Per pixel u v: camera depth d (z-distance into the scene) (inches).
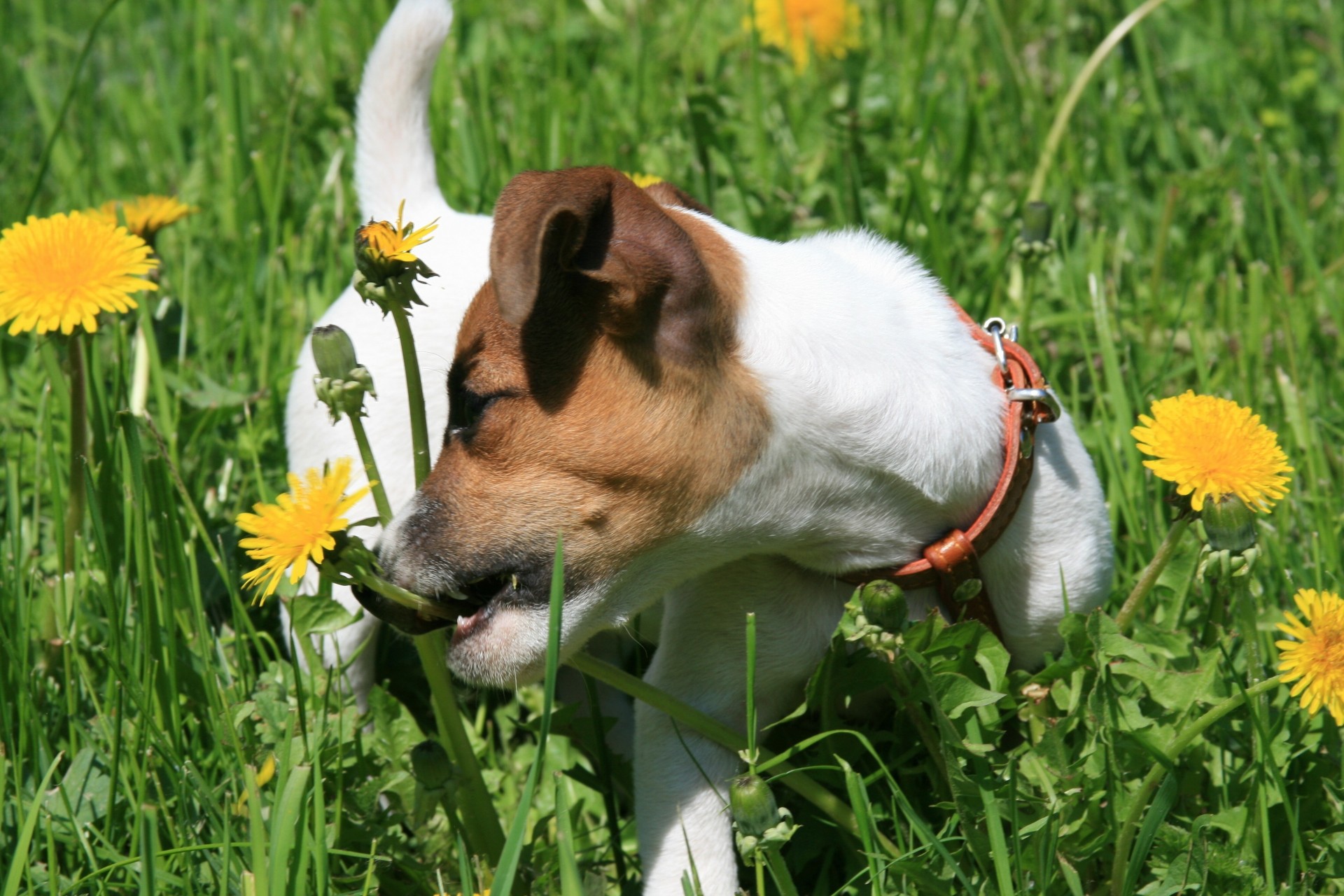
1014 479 126.0
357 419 113.9
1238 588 110.7
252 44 304.7
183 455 175.3
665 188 137.0
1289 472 118.3
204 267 221.8
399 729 130.5
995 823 109.6
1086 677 122.0
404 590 114.6
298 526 105.7
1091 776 116.2
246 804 123.0
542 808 143.4
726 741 122.3
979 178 238.8
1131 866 113.0
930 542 126.4
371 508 152.1
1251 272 192.4
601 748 132.1
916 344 125.0
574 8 316.5
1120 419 168.4
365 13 299.7
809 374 117.2
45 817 121.0
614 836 131.7
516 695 154.4
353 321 156.2
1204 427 111.5
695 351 114.6
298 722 130.0
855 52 273.1
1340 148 244.7
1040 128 242.4
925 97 259.3
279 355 202.5
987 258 212.7
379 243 108.4
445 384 141.6
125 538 150.6
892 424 119.3
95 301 126.3
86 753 128.5
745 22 268.2
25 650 134.2
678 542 118.9
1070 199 227.0
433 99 263.4
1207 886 114.7
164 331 193.3
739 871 132.0
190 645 150.3
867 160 220.7
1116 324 195.5
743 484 118.0
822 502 121.0
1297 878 120.0
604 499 116.1
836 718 126.7
